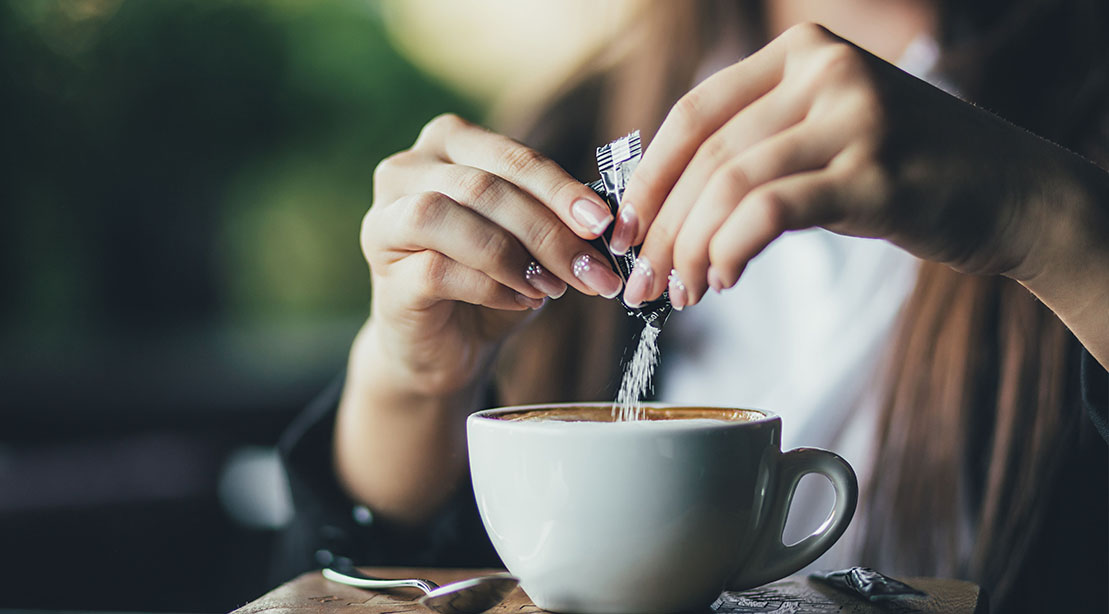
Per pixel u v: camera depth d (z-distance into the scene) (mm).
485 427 482
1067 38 792
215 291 2844
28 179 2697
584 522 466
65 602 1337
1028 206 488
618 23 915
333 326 2734
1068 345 747
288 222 2934
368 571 547
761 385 829
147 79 2773
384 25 2953
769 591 513
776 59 479
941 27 832
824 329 816
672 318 858
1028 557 743
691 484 462
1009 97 801
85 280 2736
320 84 2973
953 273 769
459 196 524
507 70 2811
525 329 825
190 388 1805
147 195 2789
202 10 2791
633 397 523
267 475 1476
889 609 486
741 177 459
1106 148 778
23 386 1807
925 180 463
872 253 818
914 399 768
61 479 1456
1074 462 745
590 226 494
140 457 1530
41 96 2691
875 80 464
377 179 564
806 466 494
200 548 1382
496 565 734
